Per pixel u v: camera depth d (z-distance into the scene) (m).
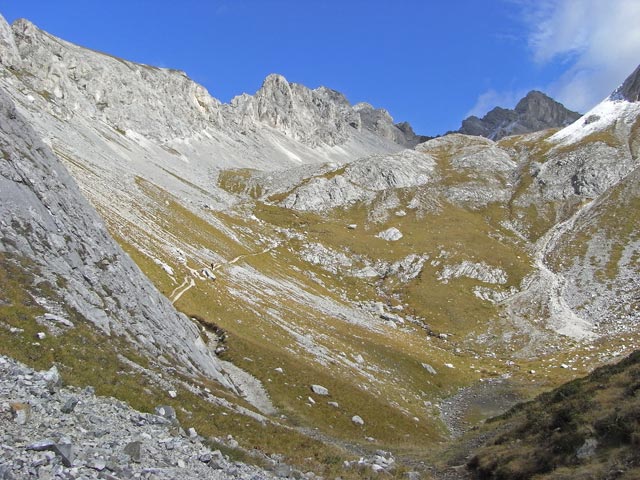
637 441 20.67
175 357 38.84
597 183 196.88
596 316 120.44
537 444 26.89
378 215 197.75
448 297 136.12
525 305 130.75
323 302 109.88
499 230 185.38
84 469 13.27
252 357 54.44
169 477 15.13
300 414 47.09
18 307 26.19
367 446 42.69
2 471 11.59
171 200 138.12
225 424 27.09
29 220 34.78
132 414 20.25
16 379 18.25
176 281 70.44
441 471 31.70
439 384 78.50
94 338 28.75
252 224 173.38
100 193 96.19
